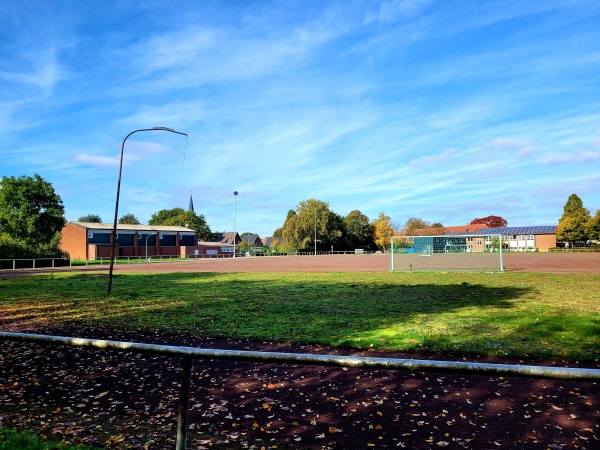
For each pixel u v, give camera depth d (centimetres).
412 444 407
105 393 554
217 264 4619
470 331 898
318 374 628
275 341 853
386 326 970
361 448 401
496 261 4044
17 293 1738
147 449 391
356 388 565
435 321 1016
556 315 1061
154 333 941
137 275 2791
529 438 417
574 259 4522
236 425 454
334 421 462
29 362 704
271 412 489
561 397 519
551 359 698
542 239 9800
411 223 12794
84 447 373
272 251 9456
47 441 390
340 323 1017
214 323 1041
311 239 9862
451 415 473
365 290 1730
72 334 939
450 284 1936
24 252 4103
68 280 2411
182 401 237
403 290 1711
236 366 675
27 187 5269
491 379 591
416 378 601
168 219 11219
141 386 583
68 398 539
